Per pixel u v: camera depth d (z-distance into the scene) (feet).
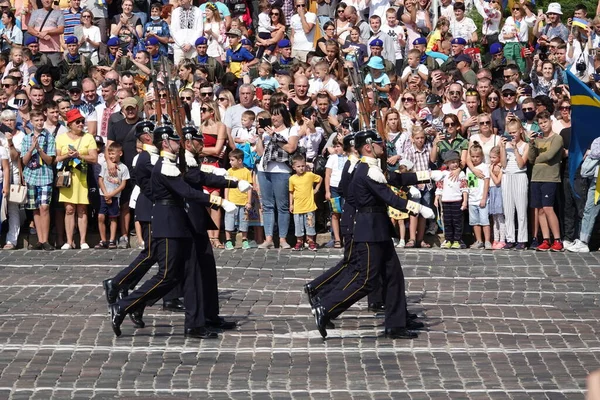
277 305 65.57
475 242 84.02
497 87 99.14
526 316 62.80
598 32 98.78
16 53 102.42
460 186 82.84
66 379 49.78
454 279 72.90
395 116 83.20
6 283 71.97
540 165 81.61
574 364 52.54
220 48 106.32
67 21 108.17
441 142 83.56
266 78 94.53
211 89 84.48
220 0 113.91
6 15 110.52
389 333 57.26
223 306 65.16
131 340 56.90
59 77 99.40
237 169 82.84
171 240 56.44
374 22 104.68
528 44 105.91
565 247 82.58
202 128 83.76
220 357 53.67
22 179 84.48
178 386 48.67
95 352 54.60
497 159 82.12
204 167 58.03
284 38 106.32
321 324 56.03
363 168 55.57
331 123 86.02
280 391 47.88
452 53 100.48
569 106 83.56
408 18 107.14
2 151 83.10
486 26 108.47
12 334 58.08
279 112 82.89
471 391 47.85
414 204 54.70
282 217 83.87
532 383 49.14
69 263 78.89
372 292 61.57
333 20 107.86
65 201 83.97
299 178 82.74
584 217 81.46
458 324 60.70
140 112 85.92
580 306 65.41
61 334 58.08
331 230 85.20
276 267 77.05
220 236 85.25
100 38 108.78
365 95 56.44
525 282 72.08
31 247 85.61
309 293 60.90
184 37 105.91
